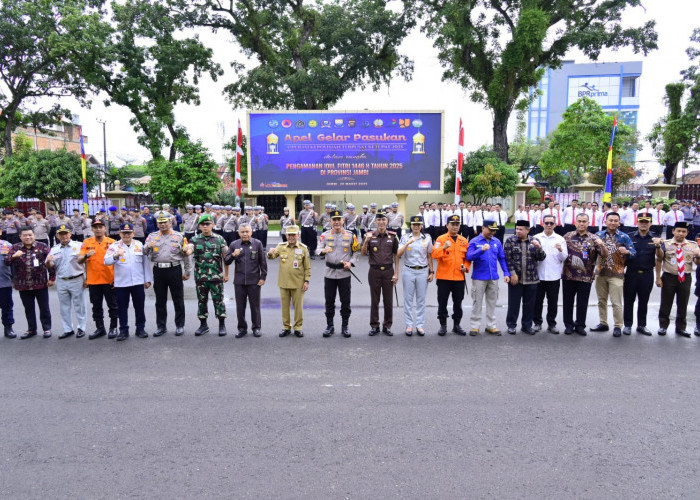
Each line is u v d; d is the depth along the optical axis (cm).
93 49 2762
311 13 3122
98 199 2939
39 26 2769
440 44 2966
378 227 785
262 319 897
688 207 2133
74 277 769
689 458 410
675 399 528
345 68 3247
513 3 2941
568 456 411
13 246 768
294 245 770
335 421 475
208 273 776
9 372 616
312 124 2212
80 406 513
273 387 563
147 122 3031
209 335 790
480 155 3148
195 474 384
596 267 807
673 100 3484
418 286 785
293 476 380
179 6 3006
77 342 751
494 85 2998
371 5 3109
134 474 385
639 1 2798
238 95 3278
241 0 3031
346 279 775
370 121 2212
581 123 3378
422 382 577
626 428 461
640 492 362
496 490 362
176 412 497
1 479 380
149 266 788
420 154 2220
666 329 792
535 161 4897
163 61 2991
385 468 392
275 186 2227
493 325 793
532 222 2192
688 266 770
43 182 2778
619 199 3625
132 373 611
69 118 3334
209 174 2733
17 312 984
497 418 481
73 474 386
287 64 3259
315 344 735
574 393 543
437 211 2091
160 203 2775
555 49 3006
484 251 772
